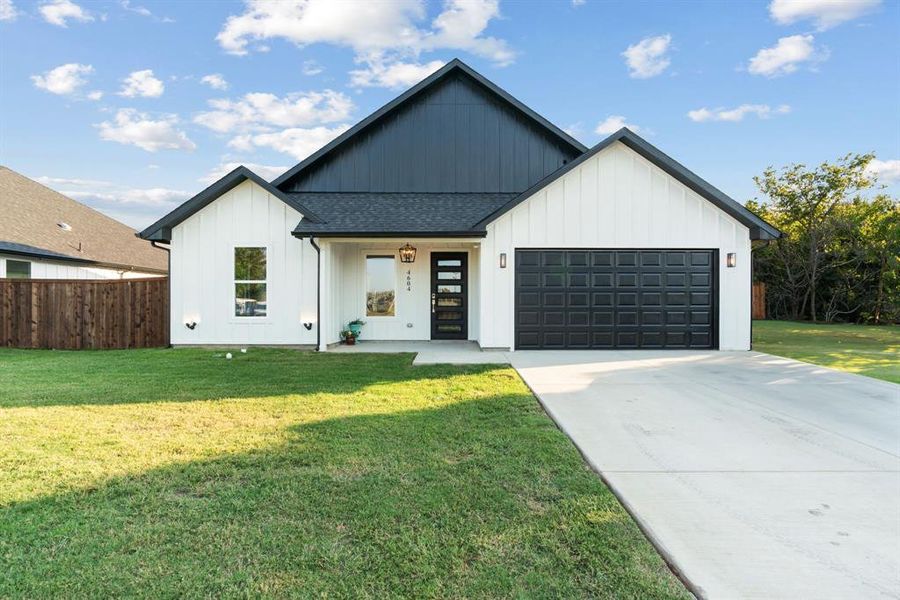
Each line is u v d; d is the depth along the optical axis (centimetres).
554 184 1094
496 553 255
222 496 323
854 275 1900
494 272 1095
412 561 248
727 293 1100
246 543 265
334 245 1173
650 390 671
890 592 226
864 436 465
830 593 225
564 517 295
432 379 743
